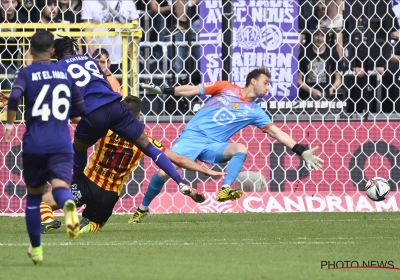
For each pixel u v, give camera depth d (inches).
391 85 1140.5
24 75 534.0
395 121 1109.1
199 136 941.2
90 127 759.7
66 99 538.3
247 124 944.9
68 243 701.3
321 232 813.9
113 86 1136.2
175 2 1197.1
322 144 1109.1
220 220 975.6
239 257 588.4
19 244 691.4
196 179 1105.4
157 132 1105.4
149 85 939.3
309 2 1164.5
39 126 531.2
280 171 1107.3
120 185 815.7
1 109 1117.7
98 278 474.0
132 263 547.8
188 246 671.8
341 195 1107.3
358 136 1107.3
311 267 533.3
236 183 1105.4
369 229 845.2
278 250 638.5
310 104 1154.0
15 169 1096.8
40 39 543.2
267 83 946.1
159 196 1099.9
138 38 1159.0
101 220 821.2
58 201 517.7
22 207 1095.6
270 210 1103.0
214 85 946.1
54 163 529.0
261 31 1162.6
